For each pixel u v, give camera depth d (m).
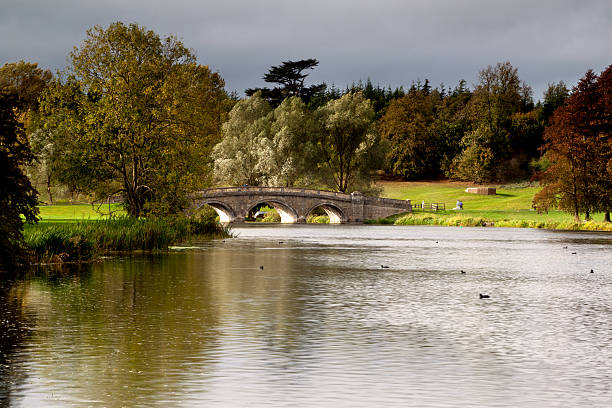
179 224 63.19
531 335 20.81
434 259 47.91
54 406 13.55
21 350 18.22
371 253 53.00
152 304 26.03
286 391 14.66
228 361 17.20
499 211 122.00
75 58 60.31
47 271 36.12
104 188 62.66
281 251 53.72
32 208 28.67
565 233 87.69
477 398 14.31
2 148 27.48
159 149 60.16
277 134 122.94
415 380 15.66
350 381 15.50
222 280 33.75
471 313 24.75
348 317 23.70
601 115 93.62
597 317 24.06
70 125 60.00
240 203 113.94
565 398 14.37
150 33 62.31
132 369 16.36
